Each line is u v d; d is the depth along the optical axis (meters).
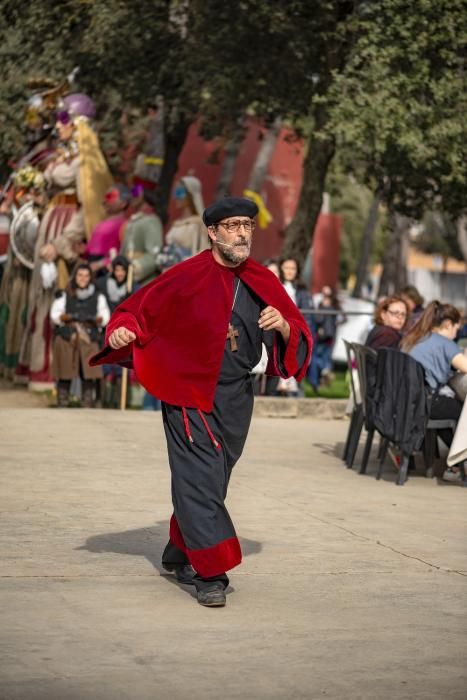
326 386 25.83
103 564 7.45
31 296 20.70
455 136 18.50
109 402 18.91
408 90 18.53
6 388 21.19
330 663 5.56
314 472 11.94
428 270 72.38
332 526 9.03
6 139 23.94
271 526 8.95
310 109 23.27
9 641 5.72
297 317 6.79
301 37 20.53
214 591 6.54
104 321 17.77
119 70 22.45
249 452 13.21
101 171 20.64
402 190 21.77
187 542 6.61
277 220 37.34
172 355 6.65
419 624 6.31
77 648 5.65
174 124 24.23
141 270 19.38
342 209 54.59
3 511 9.06
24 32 22.47
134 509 9.29
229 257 6.61
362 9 20.27
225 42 21.00
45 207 21.30
